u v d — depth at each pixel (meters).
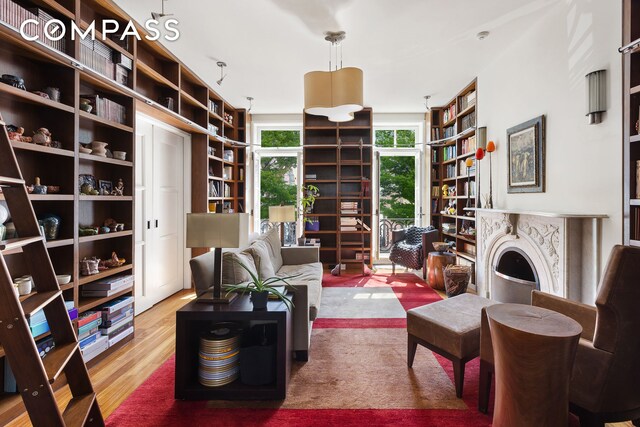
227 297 2.17
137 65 3.09
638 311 1.46
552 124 2.90
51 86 2.31
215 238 2.11
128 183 2.98
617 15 2.23
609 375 1.48
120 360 2.52
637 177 2.07
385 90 4.93
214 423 1.76
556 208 2.85
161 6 2.76
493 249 3.86
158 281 3.98
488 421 1.79
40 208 2.30
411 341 2.32
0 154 1.45
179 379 1.96
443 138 5.78
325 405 1.92
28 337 1.21
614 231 2.27
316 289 2.96
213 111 5.04
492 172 4.00
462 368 1.99
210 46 3.49
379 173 6.22
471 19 3.00
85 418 1.43
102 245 2.91
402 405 1.92
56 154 2.21
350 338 2.88
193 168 4.64
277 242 4.07
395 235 5.60
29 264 1.51
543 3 2.78
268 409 1.88
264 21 2.99
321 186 6.09
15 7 1.90
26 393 1.21
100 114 2.66
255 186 6.25
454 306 2.39
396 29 3.15
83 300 2.54
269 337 2.17
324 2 2.72
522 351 1.47
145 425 1.75
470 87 4.68
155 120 3.80
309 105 3.40
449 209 5.48
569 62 2.68
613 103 2.27
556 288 2.74
